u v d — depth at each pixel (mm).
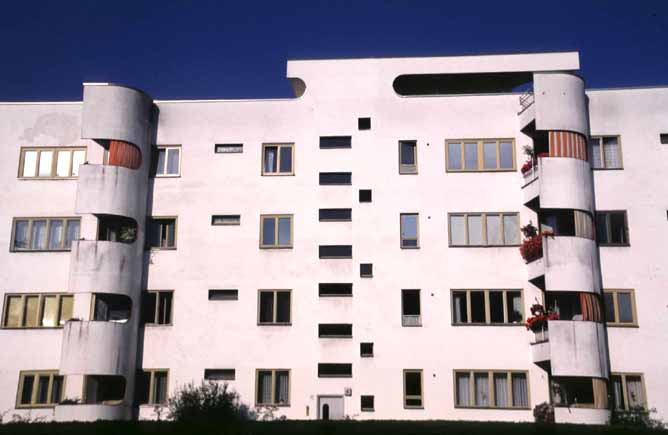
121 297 38094
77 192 37469
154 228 39281
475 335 37000
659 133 38969
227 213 39125
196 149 40000
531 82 42906
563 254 35844
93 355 35656
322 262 38219
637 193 38312
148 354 37531
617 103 39312
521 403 36188
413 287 37719
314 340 37312
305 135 39906
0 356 37625
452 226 38469
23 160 40031
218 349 37500
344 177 39406
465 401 36344
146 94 39875
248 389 36906
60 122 40438
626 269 37469
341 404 36594
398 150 39406
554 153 37312
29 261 38844
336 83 40438
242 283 38281
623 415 35156
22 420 35906
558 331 34750
